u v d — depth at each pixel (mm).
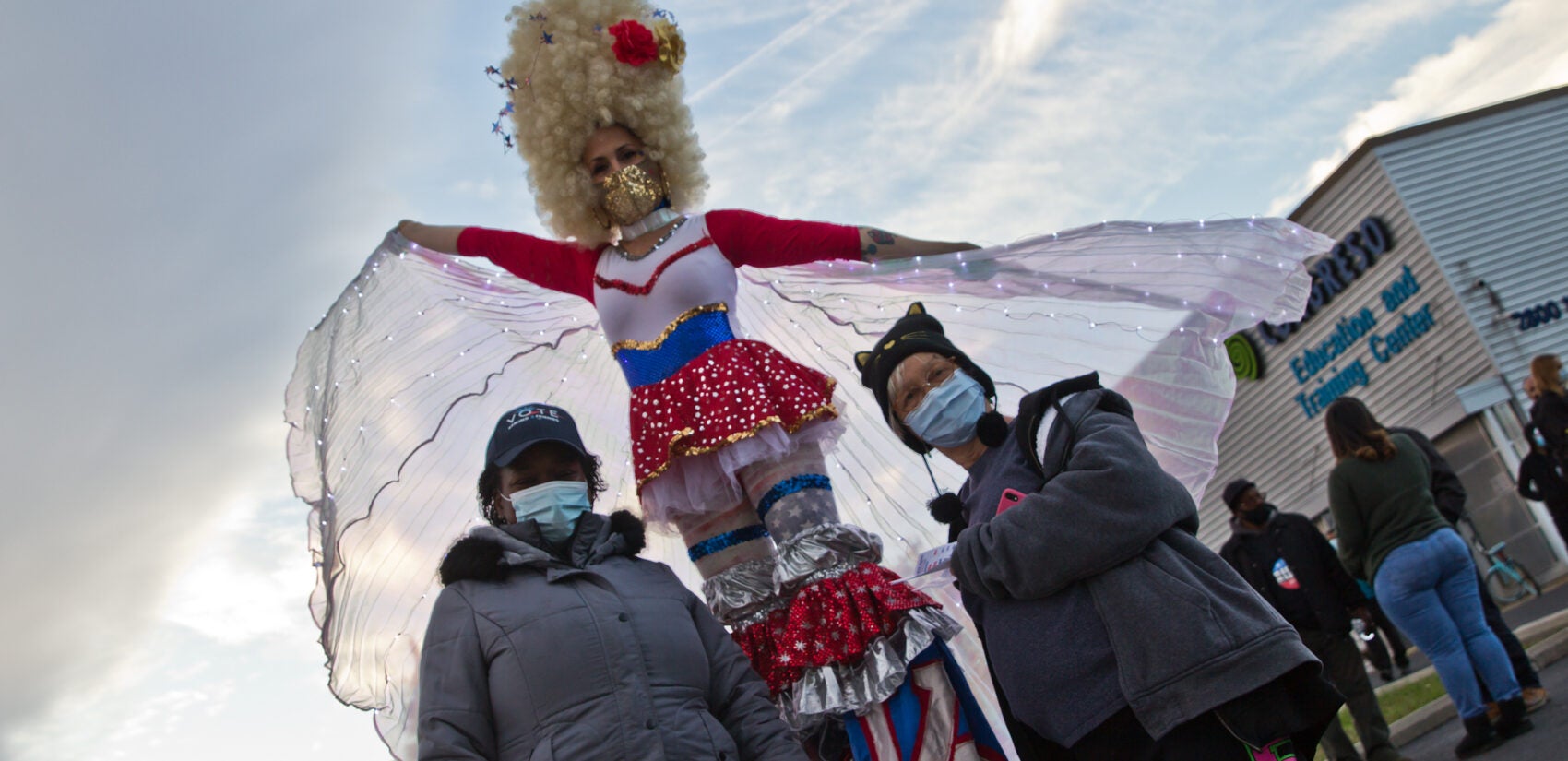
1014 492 3186
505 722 2949
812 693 3408
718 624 3348
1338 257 18812
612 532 3365
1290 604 6676
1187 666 2830
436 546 4078
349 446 4035
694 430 3637
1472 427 17688
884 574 3580
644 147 4199
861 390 4250
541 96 4184
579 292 4211
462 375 4340
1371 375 18766
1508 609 15719
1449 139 18094
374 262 4375
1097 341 3908
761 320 4438
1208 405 3693
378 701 3818
